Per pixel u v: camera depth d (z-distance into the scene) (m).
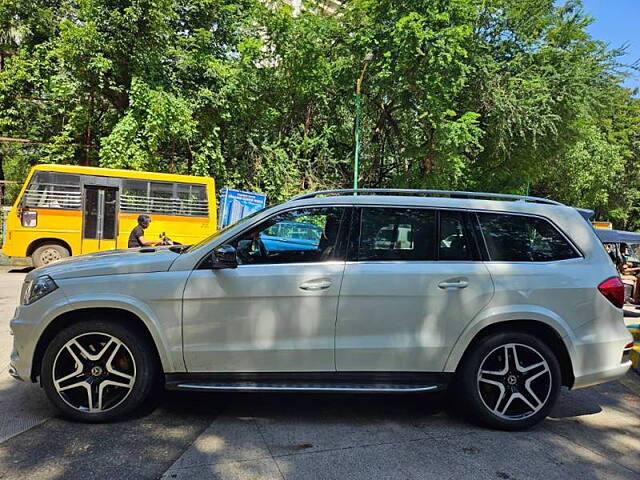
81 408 3.75
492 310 3.87
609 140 32.97
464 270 3.91
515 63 18.58
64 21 14.89
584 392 5.09
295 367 3.79
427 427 3.95
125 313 3.81
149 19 15.34
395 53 17.12
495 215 4.14
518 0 19.02
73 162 17.91
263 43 19.41
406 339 3.83
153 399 4.35
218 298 3.72
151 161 16.30
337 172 21.02
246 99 18.42
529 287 3.92
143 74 15.91
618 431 4.03
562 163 25.08
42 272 3.83
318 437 3.68
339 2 22.69
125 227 13.44
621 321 4.07
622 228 43.53
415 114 18.48
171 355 3.71
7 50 17.72
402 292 3.81
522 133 17.86
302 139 20.31
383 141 21.64
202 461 3.24
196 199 14.12
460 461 3.37
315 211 4.04
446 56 15.59
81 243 13.12
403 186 19.05
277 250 3.93
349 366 3.82
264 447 3.48
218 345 3.74
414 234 4.02
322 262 3.87
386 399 4.60
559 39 19.20
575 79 18.28
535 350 3.91
